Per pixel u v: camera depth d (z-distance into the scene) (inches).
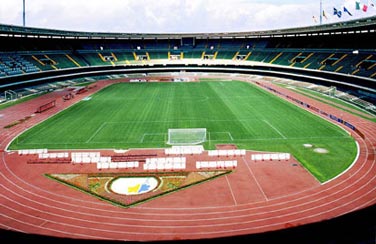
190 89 3737.7
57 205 1115.3
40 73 3846.0
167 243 435.8
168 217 1032.8
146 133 1953.7
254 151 1628.9
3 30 3351.4
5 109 2682.1
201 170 1390.3
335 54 3939.5
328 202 1116.5
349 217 477.1
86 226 988.6
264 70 4741.6
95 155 1537.9
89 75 4702.3
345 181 1273.4
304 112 2492.6
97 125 2151.8
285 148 1668.3
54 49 4658.0
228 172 1365.7
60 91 3631.9
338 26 3398.1
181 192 1198.9
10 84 3400.6
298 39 4889.3
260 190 1208.2
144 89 3757.4
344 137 1845.5
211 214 1047.0
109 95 3351.4
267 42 5354.3
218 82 4296.3
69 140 1833.2
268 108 2647.6
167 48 5654.5
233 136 1878.7
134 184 1266.0
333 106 2726.4
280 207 1086.4
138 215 1047.0
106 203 1125.7
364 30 3508.9
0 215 1051.3
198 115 2417.6
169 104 2859.3
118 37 5369.1
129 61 5187.0
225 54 5393.7
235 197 1157.1
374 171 1362.0
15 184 1278.3
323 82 3710.6
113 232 957.2
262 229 963.3
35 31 3907.5
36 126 2140.7
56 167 1441.9
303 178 1305.4
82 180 1304.1
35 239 420.2
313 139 1813.5
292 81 4131.4
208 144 1742.1
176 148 1617.9
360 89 3097.9
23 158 1555.1
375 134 1902.1
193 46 5708.7
